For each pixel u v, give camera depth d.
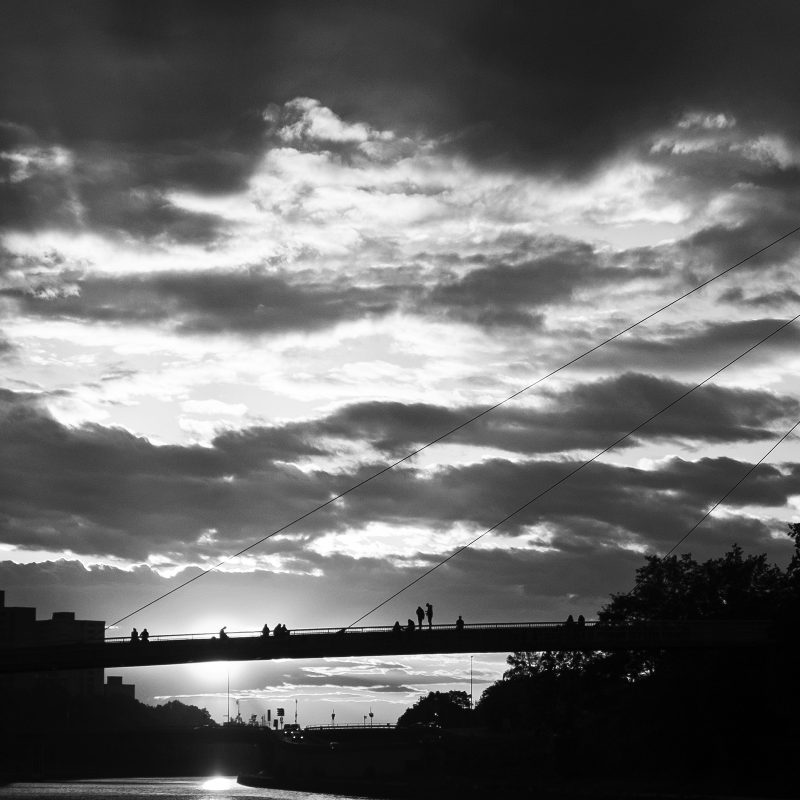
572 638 171.38
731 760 173.12
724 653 174.88
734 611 185.75
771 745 169.25
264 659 176.75
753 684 172.50
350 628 175.12
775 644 169.25
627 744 190.75
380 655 175.00
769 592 190.00
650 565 199.62
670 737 180.62
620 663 194.50
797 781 158.00
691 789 166.12
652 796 160.12
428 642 173.12
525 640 171.88
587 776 196.75
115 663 177.50
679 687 178.25
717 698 173.62
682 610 190.50
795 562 189.50
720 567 195.12
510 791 189.38
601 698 199.75
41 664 176.38
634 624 171.50
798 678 166.50
